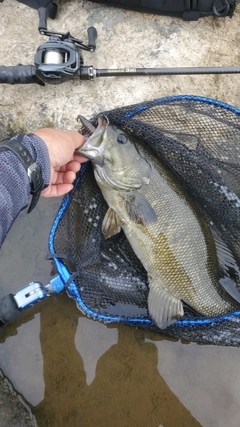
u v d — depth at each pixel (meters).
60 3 0.88
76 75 0.75
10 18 0.88
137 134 0.75
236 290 0.77
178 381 0.81
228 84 0.86
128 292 0.78
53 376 0.81
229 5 0.81
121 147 0.72
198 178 0.76
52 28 0.88
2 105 0.85
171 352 0.82
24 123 0.84
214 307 0.76
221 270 0.77
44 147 0.60
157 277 0.76
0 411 0.75
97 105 0.85
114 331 0.82
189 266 0.75
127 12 0.88
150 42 0.87
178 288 0.75
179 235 0.74
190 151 0.74
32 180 0.58
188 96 0.73
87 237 0.77
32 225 0.86
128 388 0.81
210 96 0.86
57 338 0.82
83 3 0.88
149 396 0.81
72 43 0.73
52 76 0.73
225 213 0.78
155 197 0.74
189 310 0.78
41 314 0.83
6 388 0.79
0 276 0.85
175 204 0.74
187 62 0.87
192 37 0.87
